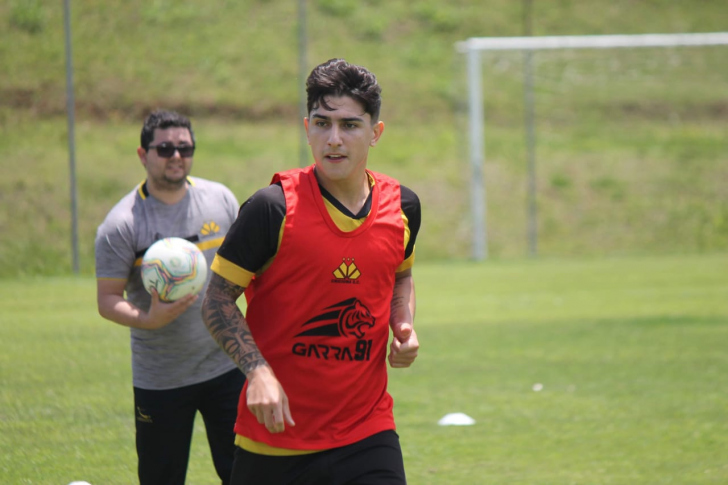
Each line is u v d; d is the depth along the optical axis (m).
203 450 19.92
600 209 75.69
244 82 82.75
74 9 71.25
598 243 71.19
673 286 50.47
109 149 65.12
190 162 14.25
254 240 9.45
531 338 35.03
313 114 9.53
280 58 87.06
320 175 9.78
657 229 73.44
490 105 87.94
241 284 9.60
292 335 9.66
